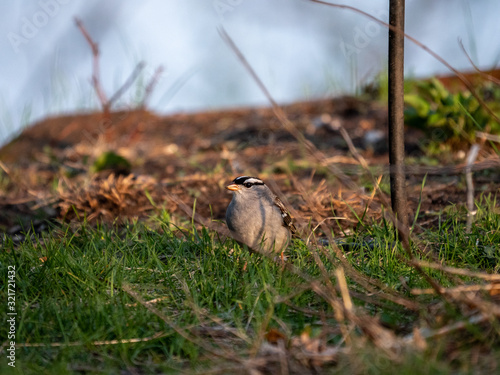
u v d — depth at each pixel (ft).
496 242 30.99
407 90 61.57
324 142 57.16
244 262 29.14
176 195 42.47
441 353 19.54
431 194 40.09
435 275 26.89
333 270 27.35
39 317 23.98
